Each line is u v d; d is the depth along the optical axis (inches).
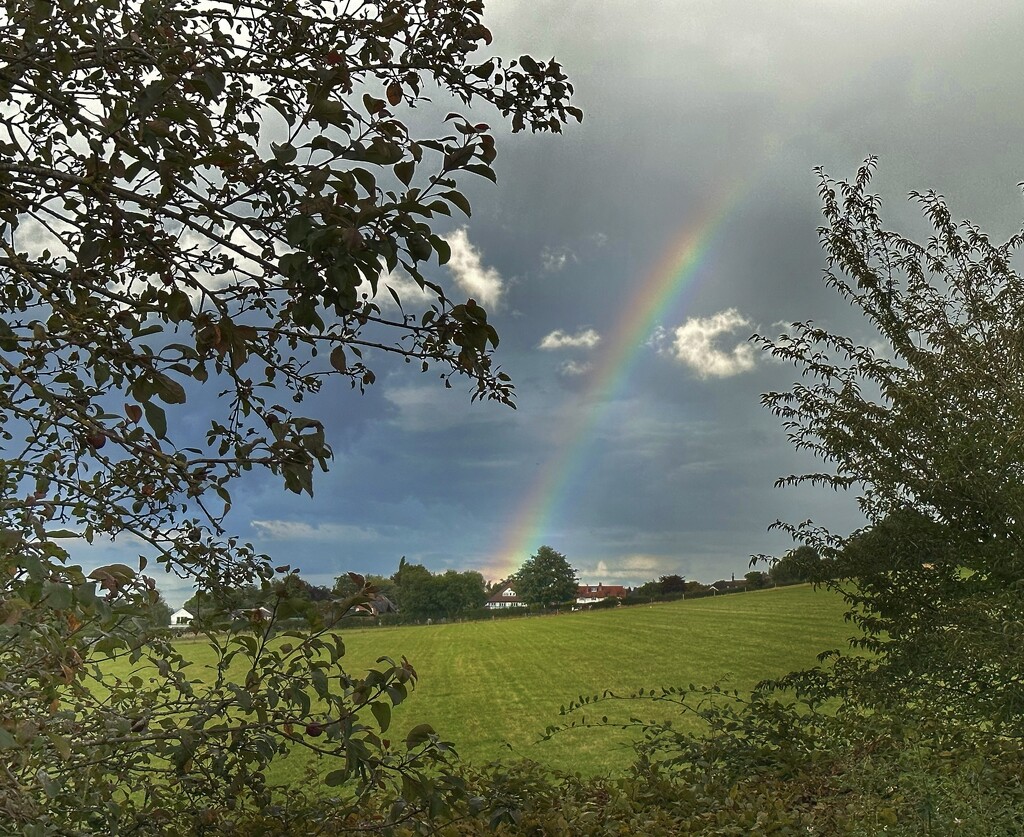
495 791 179.3
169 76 87.7
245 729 116.5
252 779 153.4
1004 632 265.1
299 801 175.6
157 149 85.7
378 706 109.7
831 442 323.3
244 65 105.0
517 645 2137.1
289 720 113.5
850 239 344.2
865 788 204.1
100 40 92.6
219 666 124.0
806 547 337.4
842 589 336.2
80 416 85.0
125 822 142.2
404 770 115.0
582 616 3179.1
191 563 110.2
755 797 232.2
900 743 233.3
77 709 126.6
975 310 323.3
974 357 314.0
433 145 86.1
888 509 328.8
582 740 696.4
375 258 81.2
